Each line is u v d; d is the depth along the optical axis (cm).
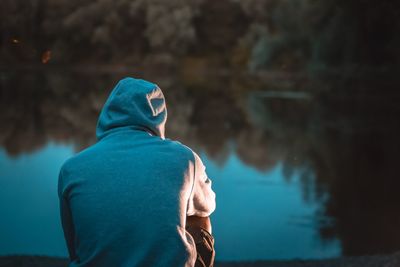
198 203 179
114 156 169
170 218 162
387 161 1195
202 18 5922
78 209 165
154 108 179
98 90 3566
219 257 533
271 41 4328
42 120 2038
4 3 4269
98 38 5634
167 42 5738
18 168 1036
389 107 2497
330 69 3014
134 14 5728
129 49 5819
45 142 1455
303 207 760
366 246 571
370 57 2788
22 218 668
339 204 779
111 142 173
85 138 1553
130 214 161
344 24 2797
